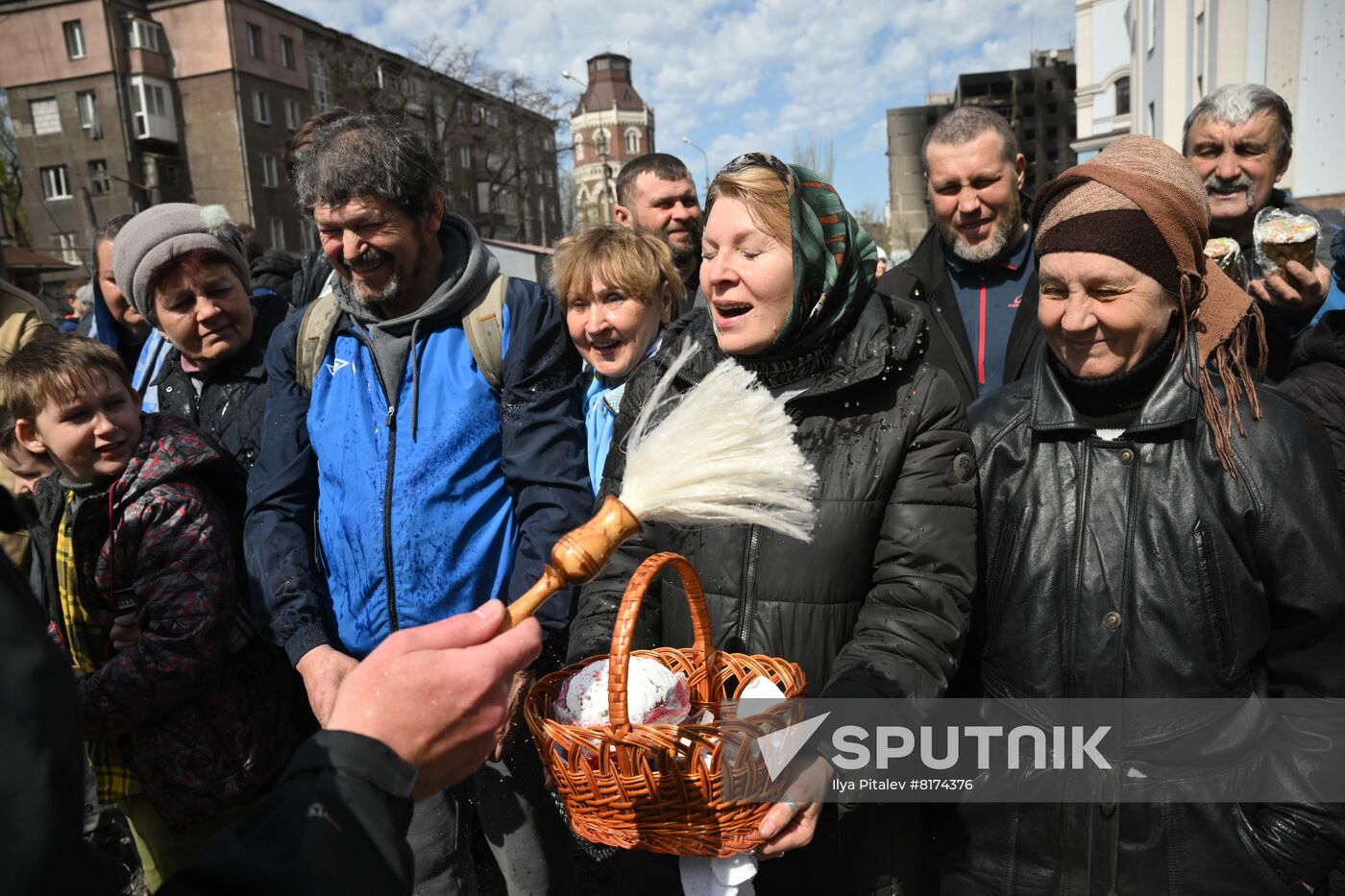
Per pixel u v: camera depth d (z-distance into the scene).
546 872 2.21
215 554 2.06
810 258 1.45
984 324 3.12
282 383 2.28
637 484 1.10
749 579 1.51
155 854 2.29
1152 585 1.43
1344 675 1.37
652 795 1.11
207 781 2.10
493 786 2.14
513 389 2.12
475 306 2.17
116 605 2.08
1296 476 1.39
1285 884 1.40
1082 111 24.92
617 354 2.59
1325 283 2.51
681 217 3.80
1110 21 23.73
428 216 2.11
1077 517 1.50
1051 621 1.50
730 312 1.51
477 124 36.94
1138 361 1.46
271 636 2.03
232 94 34.09
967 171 2.92
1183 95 12.71
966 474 1.48
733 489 1.09
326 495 2.13
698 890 1.24
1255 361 2.29
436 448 2.07
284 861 0.66
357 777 0.72
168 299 2.46
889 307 1.57
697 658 1.39
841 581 1.48
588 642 1.57
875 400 1.51
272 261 4.26
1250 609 1.41
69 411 2.02
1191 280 1.42
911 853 1.54
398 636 0.82
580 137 86.88
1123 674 1.44
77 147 33.66
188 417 2.65
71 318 8.38
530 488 2.07
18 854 0.50
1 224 25.52
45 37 32.88
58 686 0.57
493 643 0.83
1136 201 1.38
